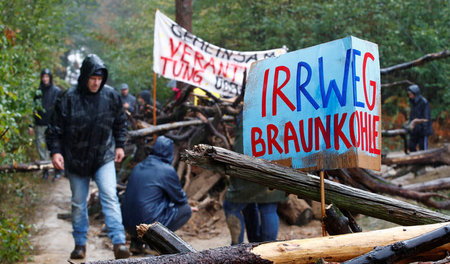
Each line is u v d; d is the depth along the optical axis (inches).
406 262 61.3
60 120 194.9
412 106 406.9
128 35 668.1
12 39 191.3
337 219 73.4
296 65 75.2
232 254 61.2
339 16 520.7
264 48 558.3
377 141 71.6
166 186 203.5
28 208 271.9
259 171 73.8
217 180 310.8
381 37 543.2
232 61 292.4
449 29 535.2
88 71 188.9
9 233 178.9
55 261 199.2
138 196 200.8
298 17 564.7
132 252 207.9
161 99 629.9
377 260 55.5
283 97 76.0
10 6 277.7
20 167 247.0
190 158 71.8
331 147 70.6
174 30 282.0
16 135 237.1
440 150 306.3
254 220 201.9
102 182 195.5
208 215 283.3
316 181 76.6
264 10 581.3
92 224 279.7
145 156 312.3
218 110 298.4
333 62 71.2
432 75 557.0
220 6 617.0
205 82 288.7
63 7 390.6
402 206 78.7
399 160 304.8
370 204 78.4
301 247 62.6
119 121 203.5
